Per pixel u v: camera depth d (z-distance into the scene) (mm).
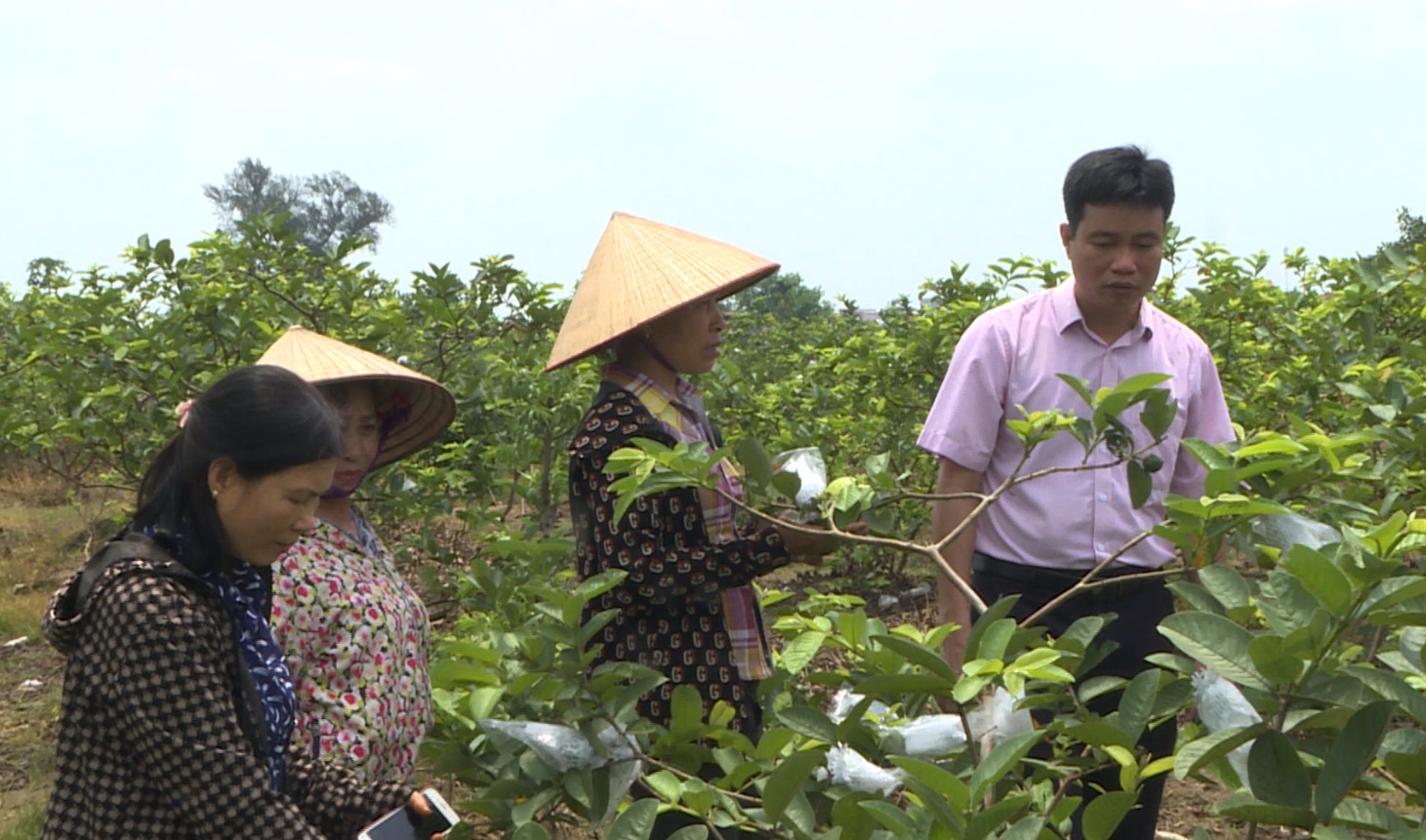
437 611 5539
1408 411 3137
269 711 1941
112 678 1745
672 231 2738
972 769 2145
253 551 1873
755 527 2699
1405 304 5164
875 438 6707
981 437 2871
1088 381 2828
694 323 2635
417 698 2359
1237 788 1872
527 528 5922
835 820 2102
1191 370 2936
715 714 2529
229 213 48812
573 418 6047
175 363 5922
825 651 5176
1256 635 1622
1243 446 2246
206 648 1791
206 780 1752
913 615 6555
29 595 7613
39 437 6449
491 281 6297
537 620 2779
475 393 5945
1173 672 2844
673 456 2215
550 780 2375
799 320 12430
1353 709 1705
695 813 2193
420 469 5918
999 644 1973
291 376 1871
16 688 5953
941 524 2893
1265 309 6066
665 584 2473
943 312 6328
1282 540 2207
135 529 1892
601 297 2656
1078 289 2826
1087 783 2811
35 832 4168
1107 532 2828
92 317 5910
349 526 2461
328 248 6609
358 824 2057
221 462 1805
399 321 6027
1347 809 1618
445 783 4031
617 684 2387
